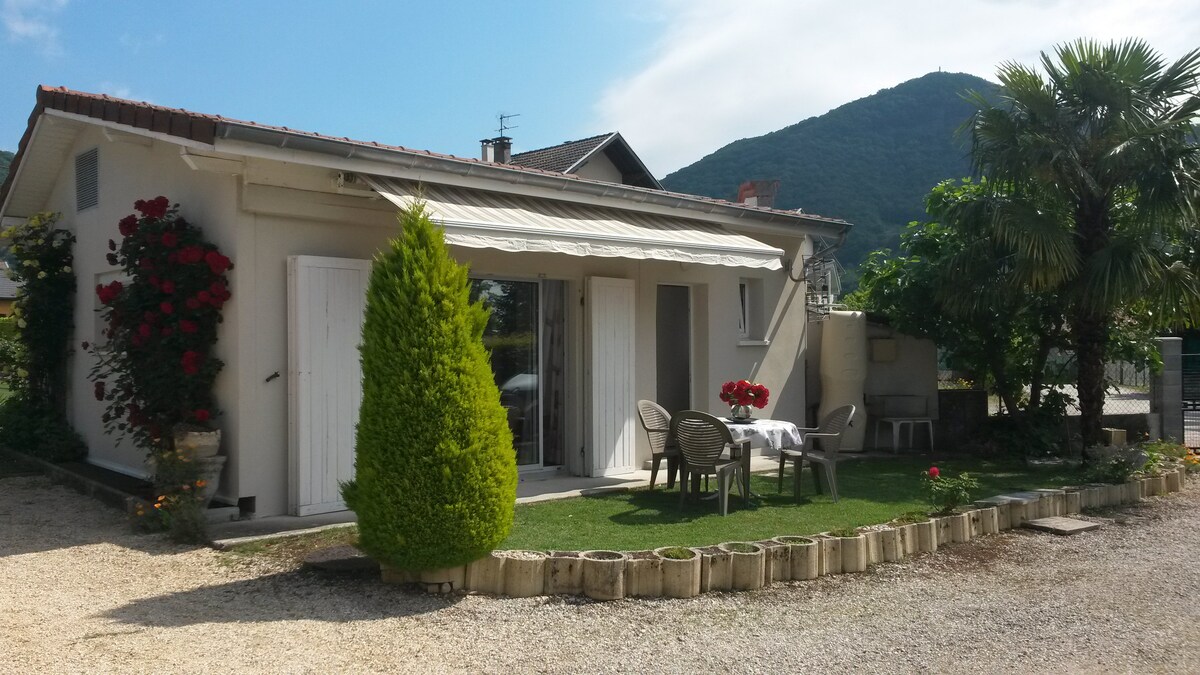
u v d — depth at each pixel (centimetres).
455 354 661
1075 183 1296
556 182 1078
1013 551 852
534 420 1174
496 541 670
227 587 682
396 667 527
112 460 1156
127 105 941
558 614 633
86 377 1234
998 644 588
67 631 579
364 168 904
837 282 2091
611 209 1188
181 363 883
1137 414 1603
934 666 548
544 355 1188
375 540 654
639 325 1259
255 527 856
